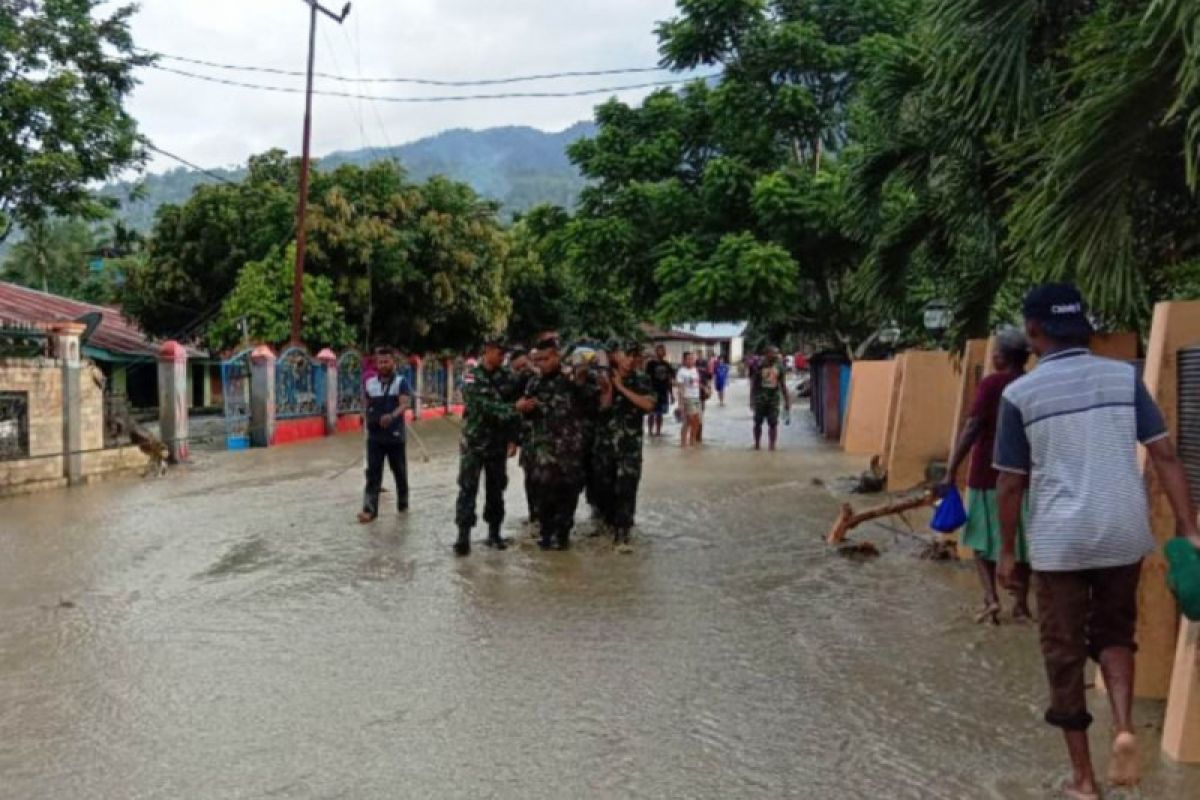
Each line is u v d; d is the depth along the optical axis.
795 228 19.39
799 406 36.09
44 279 43.66
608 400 9.26
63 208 19.53
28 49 18.91
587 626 6.60
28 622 6.83
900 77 9.41
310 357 24.48
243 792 4.10
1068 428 3.86
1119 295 5.57
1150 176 5.62
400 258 28.92
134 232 33.56
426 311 31.19
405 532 10.28
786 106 20.64
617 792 4.09
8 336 14.35
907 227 10.35
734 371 82.06
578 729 4.77
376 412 11.12
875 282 10.84
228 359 21.36
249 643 6.25
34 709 5.09
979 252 9.30
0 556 9.27
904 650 6.01
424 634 6.43
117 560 9.02
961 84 6.89
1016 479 4.05
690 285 18.73
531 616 6.87
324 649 6.11
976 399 6.57
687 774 4.26
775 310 19.20
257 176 33.12
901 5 22.02
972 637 6.27
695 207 21.31
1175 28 4.67
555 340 9.19
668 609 7.04
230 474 16.39
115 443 16.28
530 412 9.23
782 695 5.23
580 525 10.56
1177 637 4.98
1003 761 4.36
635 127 23.80
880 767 4.30
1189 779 4.09
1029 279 8.09
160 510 12.22
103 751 4.54
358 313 28.91
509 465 17.20
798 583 7.82
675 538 9.77
